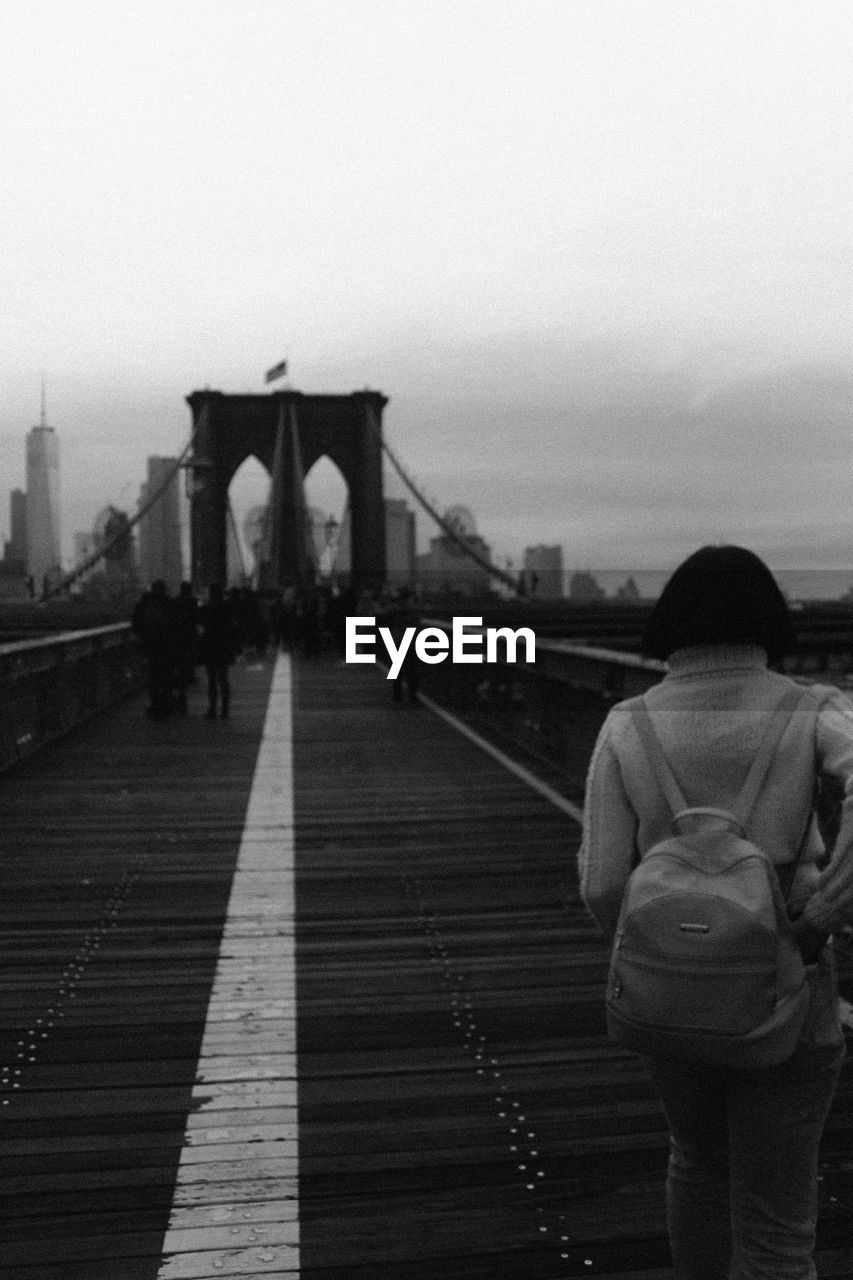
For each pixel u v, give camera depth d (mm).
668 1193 2445
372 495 93562
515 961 5609
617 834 2264
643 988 2078
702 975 2033
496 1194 3406
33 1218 3287
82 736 14789
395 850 8133
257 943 5930
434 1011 4922
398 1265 3064
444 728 15812
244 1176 3516
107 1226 3248
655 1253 3115
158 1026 4754
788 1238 2232
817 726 2225
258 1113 3938
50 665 14133
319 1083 4184
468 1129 3811
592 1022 4785
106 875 7398
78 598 64688
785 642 2342
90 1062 4383
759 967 2033
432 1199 3385
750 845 2111
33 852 8070
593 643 39844
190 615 17547
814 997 2178
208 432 93188
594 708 10547
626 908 2125
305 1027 4742
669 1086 2293
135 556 85188
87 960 5641
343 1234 3211
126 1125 3855
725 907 2049
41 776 11492
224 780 11273
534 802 10062
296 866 7645
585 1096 4059
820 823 5020
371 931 6125
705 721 2250
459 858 7883
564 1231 3221
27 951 5781
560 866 7645
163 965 5562
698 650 2316
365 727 15906
